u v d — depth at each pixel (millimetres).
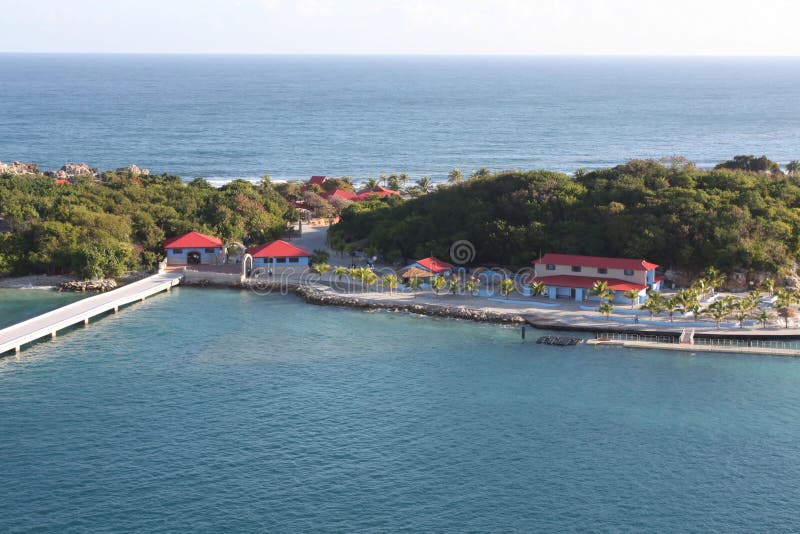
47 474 83562
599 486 83312
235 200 196750
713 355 119125
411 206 185375
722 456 89562
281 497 80000
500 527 75812
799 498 81688
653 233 149250
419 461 87500
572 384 108375
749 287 146000
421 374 111500
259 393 104562
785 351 118812
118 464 85750
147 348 121125
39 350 119812
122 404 100688
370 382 108562
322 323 134250
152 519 75875
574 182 175250
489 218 165625
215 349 121000
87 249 157000
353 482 83000
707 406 101875
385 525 75688
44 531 73812
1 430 93125
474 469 86125
